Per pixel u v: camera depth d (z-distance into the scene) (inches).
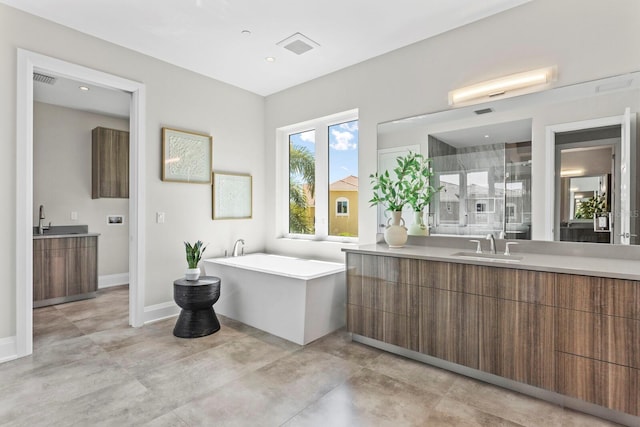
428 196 115.1
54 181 175.9
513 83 97.2
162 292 134.0
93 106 178.1
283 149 170.6
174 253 137.4
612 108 84.2
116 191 189.5
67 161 180.2
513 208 98.4
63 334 118.2
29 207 100.7
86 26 108.0
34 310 147.0
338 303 123.3
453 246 109.7
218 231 153.3
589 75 87.0
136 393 80.2
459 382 85.7
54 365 94.3
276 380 86.7
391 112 124.1
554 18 91.8
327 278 117.5
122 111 186.7
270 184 170.7
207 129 148.1
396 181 122.7
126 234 201.5
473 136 105.5
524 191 96.7
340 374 90.0
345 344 110.4
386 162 125.3
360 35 112.9
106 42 117.0
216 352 103.7
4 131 96.6
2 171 96.4
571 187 89.5
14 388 82.0
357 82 134.3
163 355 101.3
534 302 75.8
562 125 90.7
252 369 92.6
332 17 102.6
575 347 70.9
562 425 68.6
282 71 142.0
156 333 119.0
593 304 68.6
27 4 96.3
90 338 114.3
